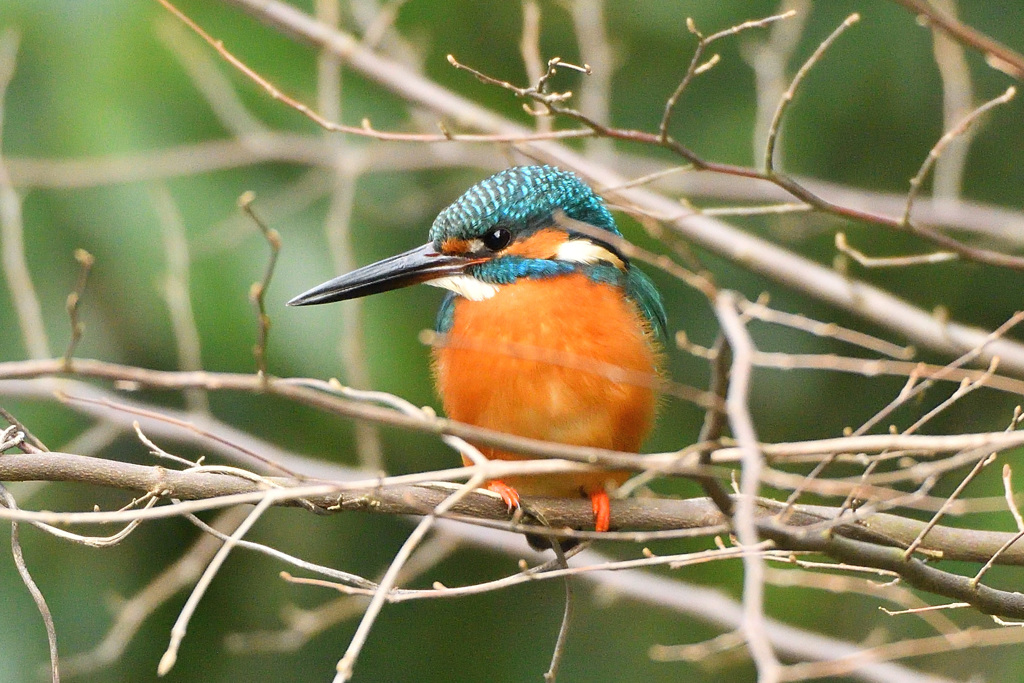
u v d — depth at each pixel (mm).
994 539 6906
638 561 5758
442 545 10664
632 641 11695
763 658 3941
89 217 9836
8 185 9117
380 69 11117
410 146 11438
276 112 11531
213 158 10633
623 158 11812
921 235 6566
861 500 7008
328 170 11023
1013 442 4918
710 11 11711
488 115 10984
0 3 9961
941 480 10758
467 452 5102
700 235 10273
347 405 4715
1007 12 11641
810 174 12156
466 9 12062
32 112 10070
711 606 10078
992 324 11945
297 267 10320
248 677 10906
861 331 11555
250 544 6254
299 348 9914
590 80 10891
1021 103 12023
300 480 5906
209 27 11219
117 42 10203
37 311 9000
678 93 6270
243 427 10898
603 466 5066
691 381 11523
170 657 4648
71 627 10109
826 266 12148
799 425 11641
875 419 5691
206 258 10023
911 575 6074
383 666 11438
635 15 11883
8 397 9711
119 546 10531
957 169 10797
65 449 9695
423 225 11508
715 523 7430
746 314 5715
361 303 10352
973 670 10734
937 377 5656
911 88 11664
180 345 9430
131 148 9969
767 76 10773
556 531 5836
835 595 11305
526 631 11750
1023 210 12258
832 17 11781
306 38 10875
